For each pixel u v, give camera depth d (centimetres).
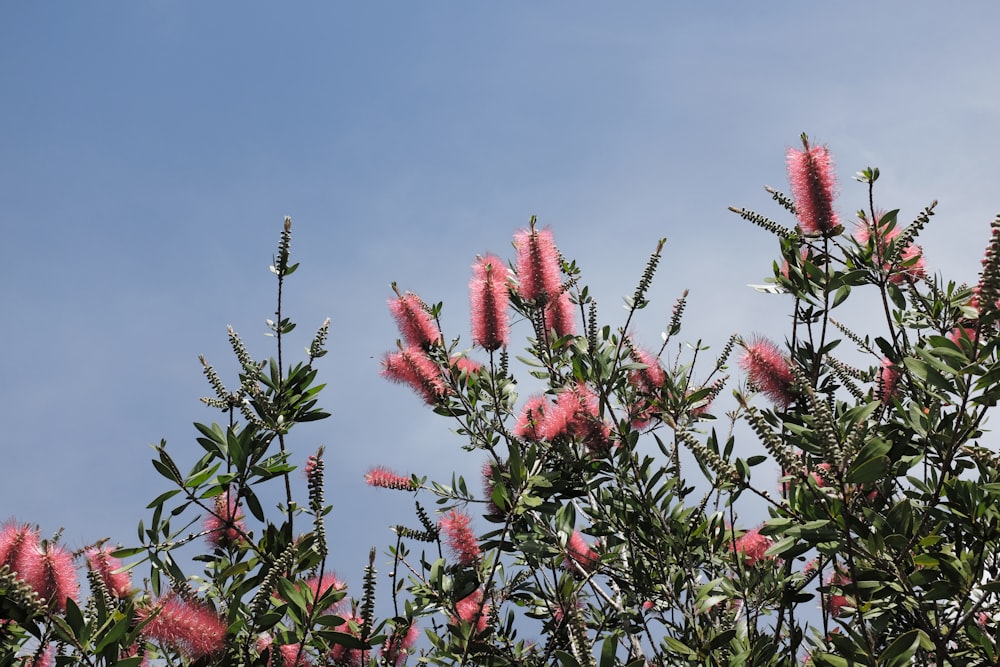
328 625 340
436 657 404
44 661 334
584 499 455
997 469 318
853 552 299
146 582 372
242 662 338
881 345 407
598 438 430
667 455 457
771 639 412
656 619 416
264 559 389
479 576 424
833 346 405
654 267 473
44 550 318
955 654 326
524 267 470
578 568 416
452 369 468
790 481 332
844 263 407
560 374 488
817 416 276
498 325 457
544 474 377
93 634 297
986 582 313
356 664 390
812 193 395
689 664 374
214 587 394
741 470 320
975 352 303
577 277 516
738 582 416
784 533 309
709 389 450
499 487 362
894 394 405
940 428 349
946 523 336
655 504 423
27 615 298
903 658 282
